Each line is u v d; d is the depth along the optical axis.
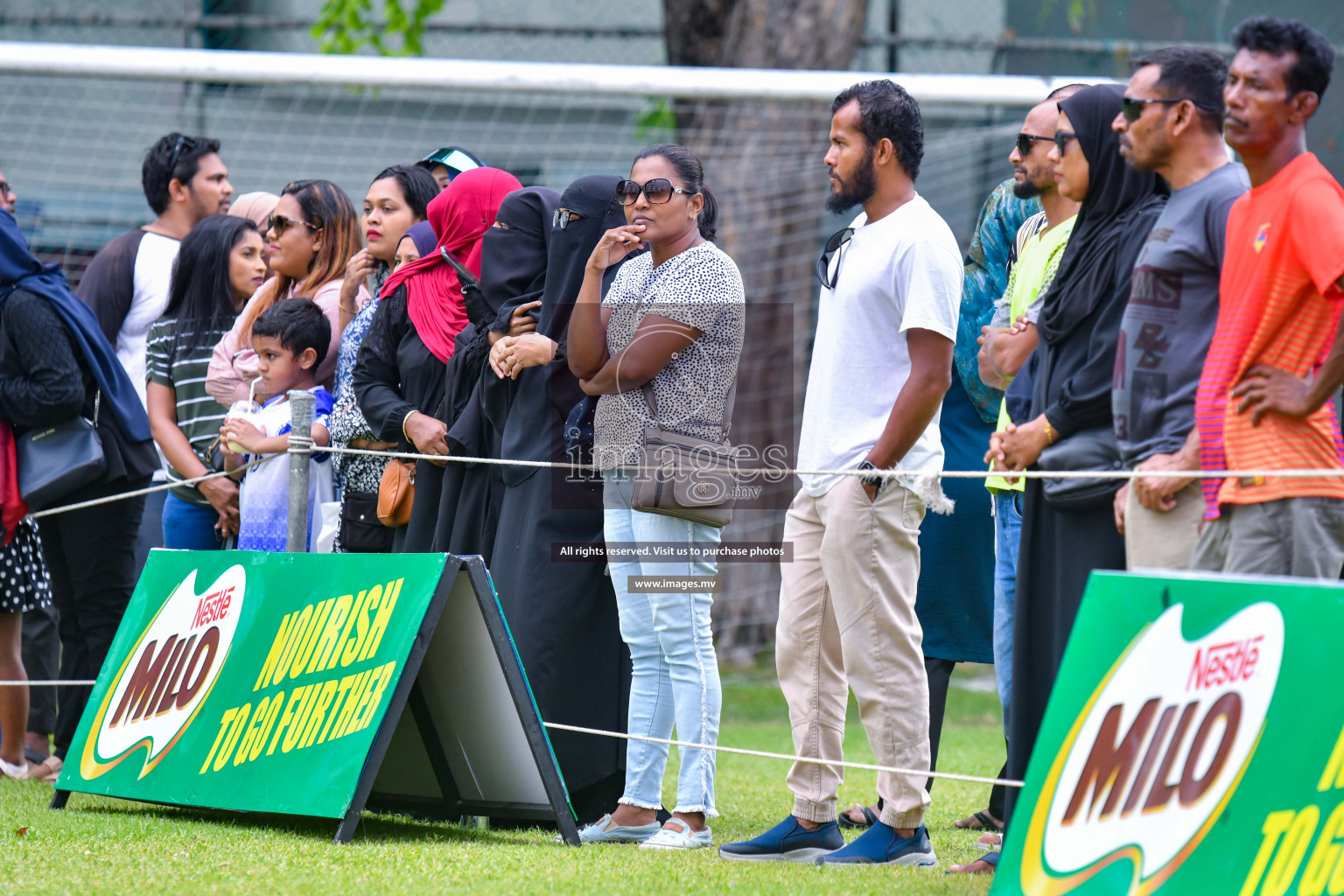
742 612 34.00
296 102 34.12
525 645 15.06
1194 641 9.84
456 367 16.39
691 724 13.90
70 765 15.75
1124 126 11.52
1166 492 10.94
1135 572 10.24
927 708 13.23
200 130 33.97
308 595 14.47
